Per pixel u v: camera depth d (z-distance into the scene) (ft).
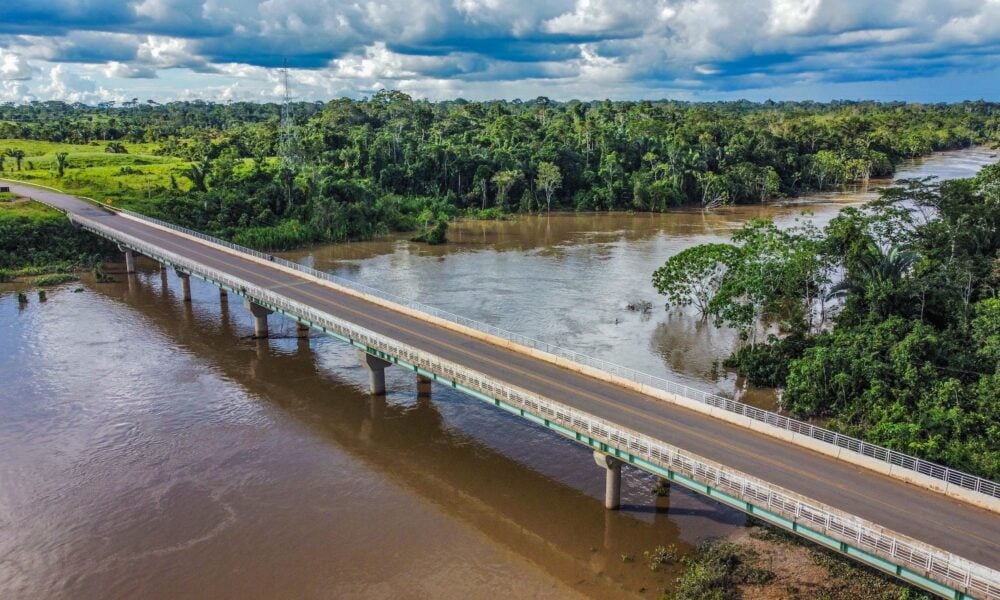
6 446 168.45
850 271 216.13
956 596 91.25
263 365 222.48
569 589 118.93
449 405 194.08
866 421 165.78
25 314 273.75
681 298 265.34
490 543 132.16
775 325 250.57
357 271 344.49
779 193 631.56
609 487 140.05
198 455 165.37
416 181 554.46
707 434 136.98
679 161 607.78
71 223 382.01
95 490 150.20
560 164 583.17
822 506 103.24
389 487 152.35
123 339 245.86
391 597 117.29
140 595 118.32
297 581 121.39
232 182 478.18
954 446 143.02
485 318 260.83
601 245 408.46
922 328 185.06
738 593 115.34
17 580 122.31
